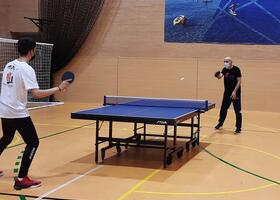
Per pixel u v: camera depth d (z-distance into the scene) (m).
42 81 14.12
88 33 14.77
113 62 14.70
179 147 6.65
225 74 9.13
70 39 14.73
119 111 6.32
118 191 4.78
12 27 15.35
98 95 14.89
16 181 4.79
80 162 6.21
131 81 14.55
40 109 12.80
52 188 4.84
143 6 14.30
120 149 6.95
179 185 5.08
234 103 9.05
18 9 15.26
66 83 4.73
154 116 5.73
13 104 4.67
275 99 13.30
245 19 13.41
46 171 5.65
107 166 6.00
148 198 4.54
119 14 14.54
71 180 5.22
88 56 14.91
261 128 9.90
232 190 4.91
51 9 14.72
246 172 5.79
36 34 15.37
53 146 7.34
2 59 13.00
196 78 13.92
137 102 8.20
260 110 13.44
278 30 13.20
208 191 4.85
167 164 6.17
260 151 7.23
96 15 14.66
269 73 13.31
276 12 13.17
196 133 7.76
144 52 14.38
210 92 13.81
